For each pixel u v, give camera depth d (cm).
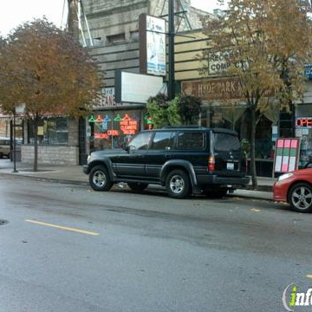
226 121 2016
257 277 607
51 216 1048
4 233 862
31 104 2150
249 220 1046
